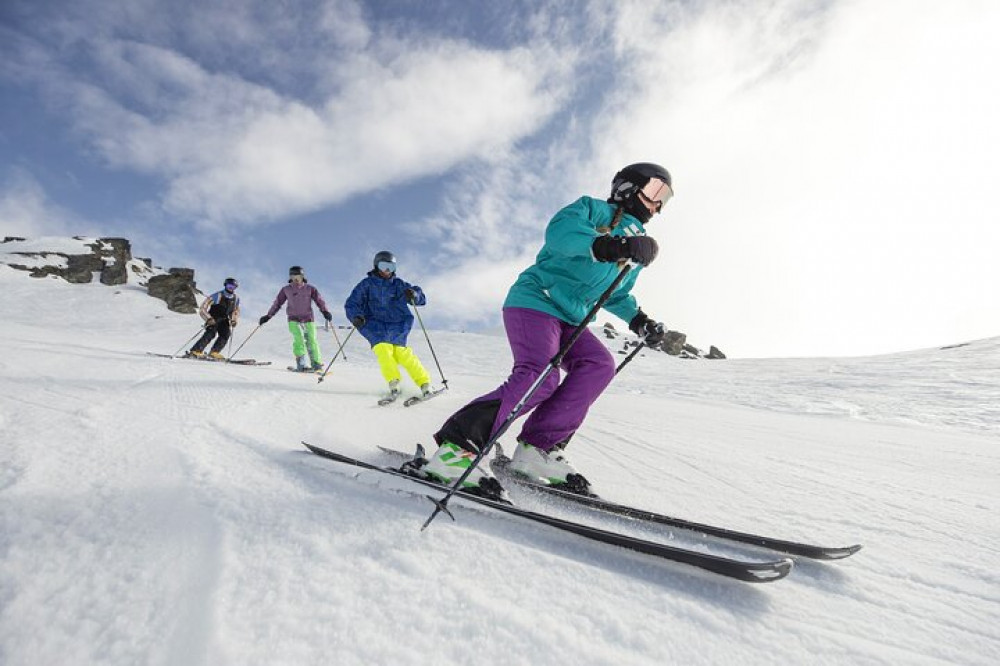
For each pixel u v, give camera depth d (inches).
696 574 47.3
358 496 62.1
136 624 34.2
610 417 173.3
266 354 532.4
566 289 77.4
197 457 72.9
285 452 79.4
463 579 42.9
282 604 37.1
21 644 31.7
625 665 33.5
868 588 47.3
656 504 73.8
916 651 37.6
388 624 35.8
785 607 43.0
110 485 59.2
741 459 109.4
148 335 689.0
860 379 408.5
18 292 1011.9
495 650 34.0
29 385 130.9
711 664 34.5
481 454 64.3
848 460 116.6
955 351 585.0
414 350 691.4
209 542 46.2
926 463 117.1
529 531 55.2
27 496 53.7
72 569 40.6
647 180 77.8
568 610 39.6
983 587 48.1
